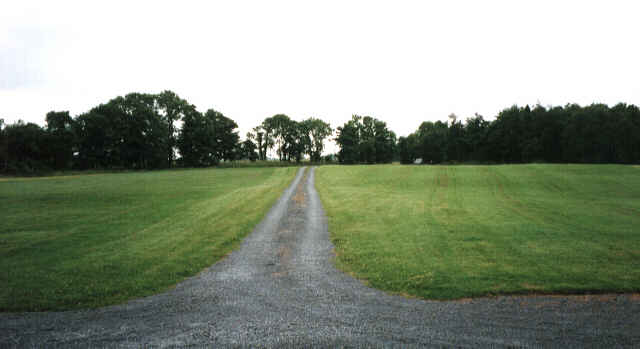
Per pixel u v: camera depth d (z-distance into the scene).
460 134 111.56
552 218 17.70
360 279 8.78
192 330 5.93
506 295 7.47
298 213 19.72
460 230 14.66
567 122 89.19
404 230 14.78
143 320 6.38
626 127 81.50
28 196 27.30
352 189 33.88
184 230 15.02
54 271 9.46
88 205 22.80
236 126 100.81
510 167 50.41
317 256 11.12
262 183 39.88
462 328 5.91
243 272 9.48
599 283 8.05
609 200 26.03
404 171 51.56
